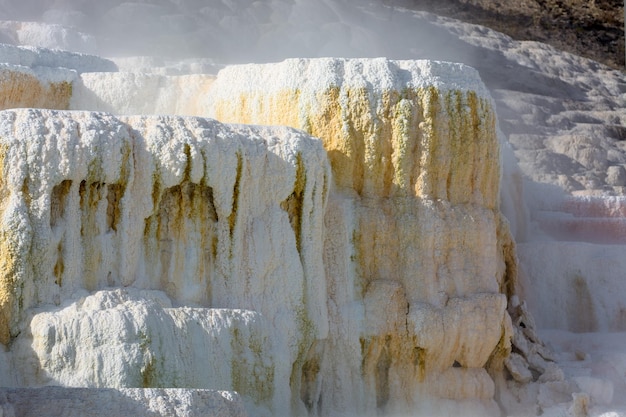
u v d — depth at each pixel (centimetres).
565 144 4012
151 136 2123
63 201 2038
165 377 1955
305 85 2414
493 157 2508
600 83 5012
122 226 2086
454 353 2394
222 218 2188
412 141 2408
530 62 4978
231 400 1773
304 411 2244
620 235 3241
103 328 1928
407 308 2362
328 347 2334
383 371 2366
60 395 1692
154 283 2136
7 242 1958
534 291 2936
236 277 2195
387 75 2412
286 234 2255
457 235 2420
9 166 1986
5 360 1930
